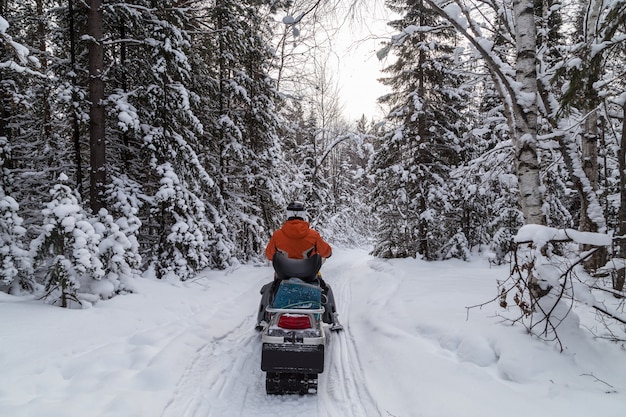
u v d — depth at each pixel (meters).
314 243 5.05
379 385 4.08
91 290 6.50
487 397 3.42
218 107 12.91
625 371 3.79
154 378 4.03
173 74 9.33
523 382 3.66
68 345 4.75
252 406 3.76
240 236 13.83
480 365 4.11
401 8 10.80
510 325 4.76
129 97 8.83
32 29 10.06
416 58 14.71
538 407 3.18
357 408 3.69
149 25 9.11
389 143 14.99
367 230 41.44
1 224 6.07
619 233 6.06
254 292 8.73
